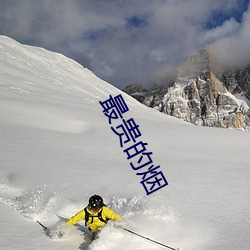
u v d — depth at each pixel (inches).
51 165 474.6
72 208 297.0
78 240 228.1
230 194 365.1
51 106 1334.9
